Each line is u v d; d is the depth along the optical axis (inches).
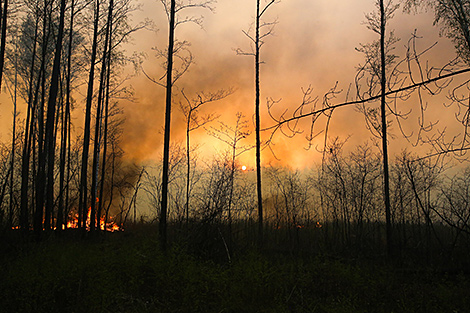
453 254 468.1
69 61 743.1
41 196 547.2
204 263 389.4
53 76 603.5
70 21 733.3
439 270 418.3
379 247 550.3
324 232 626.2
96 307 264.4
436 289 339.9
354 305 298.0
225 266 395.2
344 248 539.5
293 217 581.3
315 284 350.9
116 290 292.4
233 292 306.0
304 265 422.0
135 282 319.9
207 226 472.7
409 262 481.7
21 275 292.4
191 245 454.3
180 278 324.8
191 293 299.1
